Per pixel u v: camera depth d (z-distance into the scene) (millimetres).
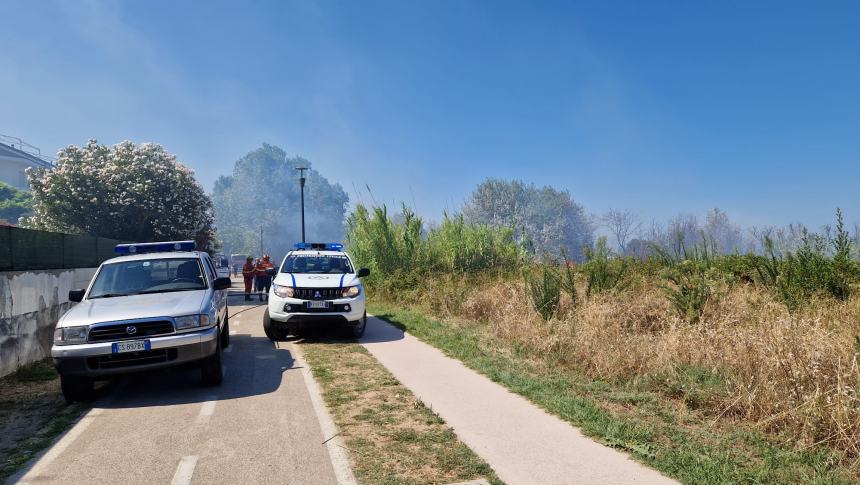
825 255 10164
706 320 8094
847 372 4949
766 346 5867
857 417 4320
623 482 3824
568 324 8586
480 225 19703
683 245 11047
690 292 8727
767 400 5000
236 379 7031
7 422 5418
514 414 5418
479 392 6266
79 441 4777
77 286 10328
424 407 5645
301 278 10234
